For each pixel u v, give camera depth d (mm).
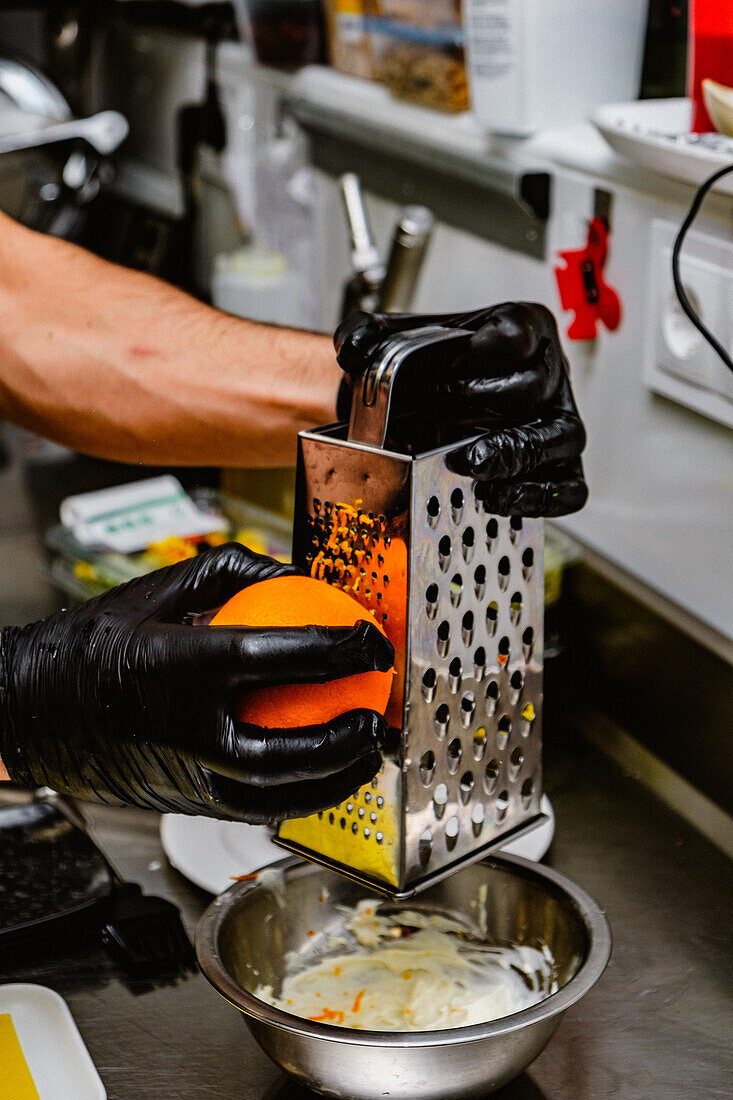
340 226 1477
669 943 718
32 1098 590
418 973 641
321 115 1409
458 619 526
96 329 847
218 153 1713
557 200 994
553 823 813
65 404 854
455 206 1182
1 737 550
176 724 479
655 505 925
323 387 803
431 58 1142
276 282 1572
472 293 1181
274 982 631
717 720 834
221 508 1291
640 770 907
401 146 1214
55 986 681
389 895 524
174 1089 609
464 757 545
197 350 831
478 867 648
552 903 619
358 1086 538
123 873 783
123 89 2096
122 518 1227
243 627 470
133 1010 663
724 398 808
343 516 518
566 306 963
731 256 781
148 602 539
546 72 982
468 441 511
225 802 480
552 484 539
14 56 1746
